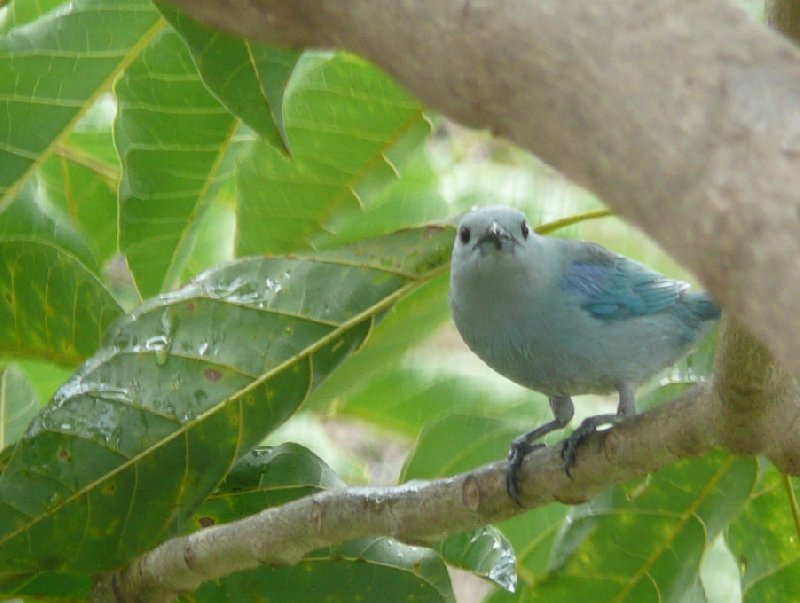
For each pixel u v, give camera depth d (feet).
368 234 34.81
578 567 25.59
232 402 23.70
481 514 21.72
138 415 23.26
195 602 24.84
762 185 6.55
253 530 22.45
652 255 40.42
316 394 30.91
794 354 6.46
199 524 25.55
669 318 30.40
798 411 17.63
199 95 27.25
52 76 25.85
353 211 30.07
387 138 28.78
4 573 22.50
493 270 28.81
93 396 23.30
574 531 25.64
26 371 32.68
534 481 21.42
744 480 24.67
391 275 24.76
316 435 34.47
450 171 38.75
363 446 44.65
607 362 29.63
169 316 24.20
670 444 19.56
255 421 23.71
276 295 24.50
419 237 24.94
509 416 33.55
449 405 33.32
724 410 17.88
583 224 40.22
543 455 21.57
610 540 25.41
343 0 8.54
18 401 29.40
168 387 23.54
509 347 30.04
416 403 33.24
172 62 26.89
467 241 29.63
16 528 22.40
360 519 21.79
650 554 25.46
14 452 22.67
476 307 29.71
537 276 29.32
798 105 6.59
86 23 25.53
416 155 34.40
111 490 22.86
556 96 7.47
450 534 22.13
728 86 6.77
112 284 40.42
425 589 24.80
